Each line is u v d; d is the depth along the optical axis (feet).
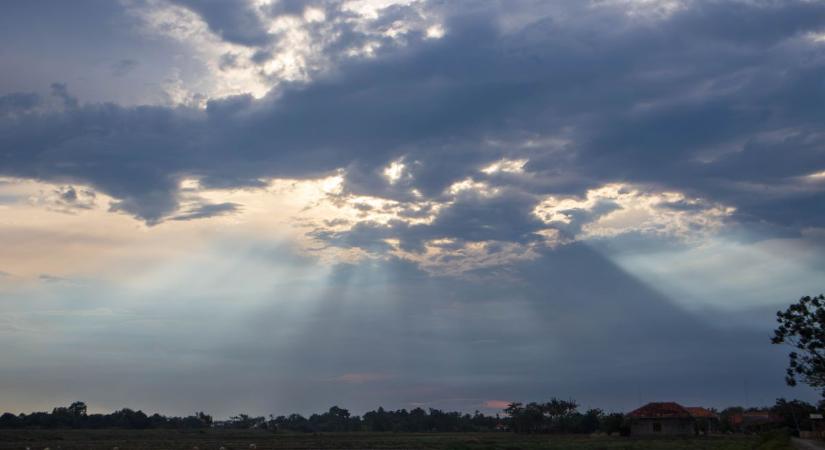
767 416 577.84
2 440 459.73
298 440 475.72
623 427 467.93
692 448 293.84
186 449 359.87
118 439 494.18
